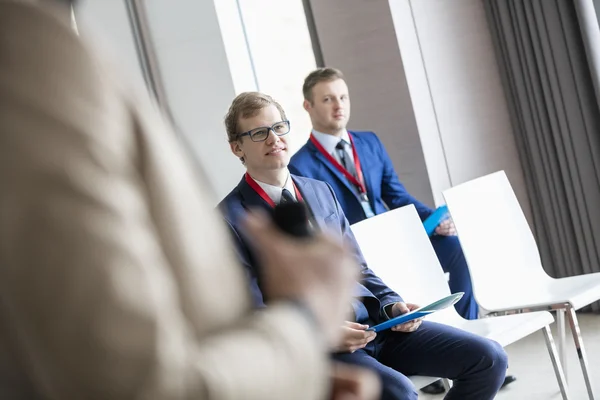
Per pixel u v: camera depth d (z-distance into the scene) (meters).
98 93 0.58
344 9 5.57
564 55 5.35
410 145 5.44
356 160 4.56
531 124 5.58
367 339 2.86
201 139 5.63
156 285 0.56
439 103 5.48
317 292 0.68
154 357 0.54
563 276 5.60
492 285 3.86
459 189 3.93
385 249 3.52
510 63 5.62
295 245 0.70
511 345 5.13
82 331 0.53
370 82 5.55
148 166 0.61
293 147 5.66
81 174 0.55
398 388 2.80
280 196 3.13
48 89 0.56
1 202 0.54
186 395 0.55
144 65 5.69
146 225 0.59
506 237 3.99
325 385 0.65
